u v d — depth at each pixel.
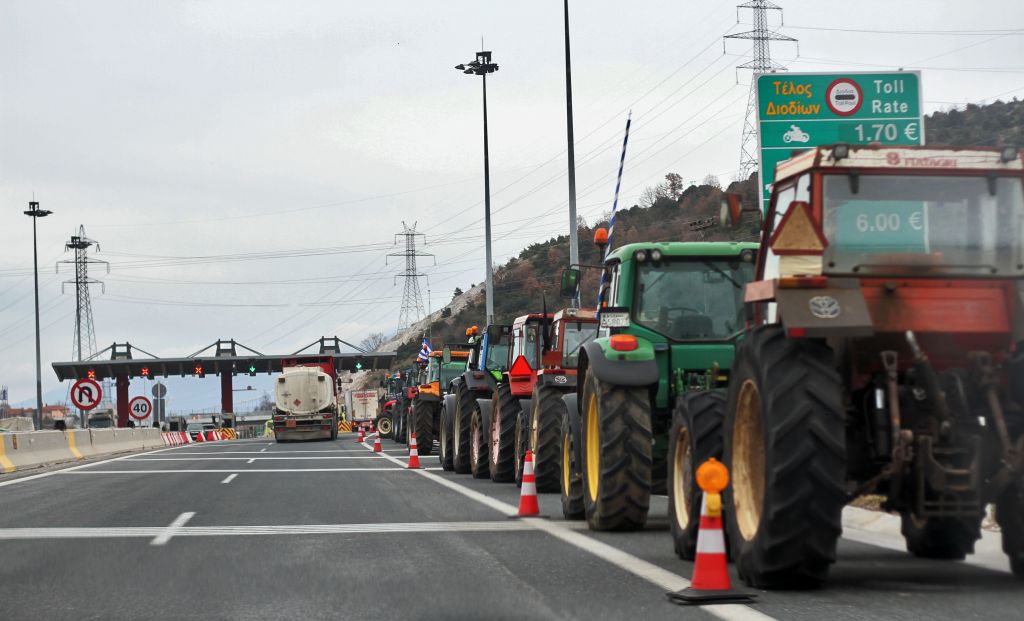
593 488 11.44
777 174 8.49
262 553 9.81
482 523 12.17
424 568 8.80
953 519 8.24
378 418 51.91
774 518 7.04
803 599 7.04
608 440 10.86
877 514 11.28
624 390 11.01
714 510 7.13
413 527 11.77
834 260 7.68
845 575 8.05
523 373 18.05
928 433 7.23
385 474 21.56
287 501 15.08
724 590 7.07
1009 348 7.57
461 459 21.78
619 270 11.83
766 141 17.14
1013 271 7.64
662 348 11.41
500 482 19.14
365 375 128.25
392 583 8.10
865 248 7.68
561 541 10.45
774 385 7.13
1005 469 7.09
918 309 7.55
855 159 7.76
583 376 12.18
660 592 7.50
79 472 23.14
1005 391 7.38
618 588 7.70
